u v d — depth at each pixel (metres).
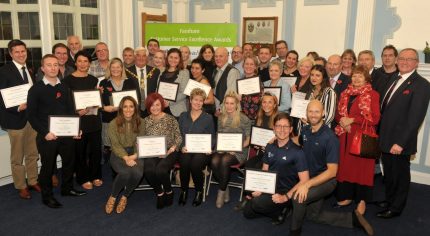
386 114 3.37
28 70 3.88
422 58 4.68
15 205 3.77
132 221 3.45
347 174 3.53
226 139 3.78
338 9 5.27
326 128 3.18
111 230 3.28
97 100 3.91
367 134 3.23
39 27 4.95
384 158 3.50
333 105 3.54
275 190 3.19
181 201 3.82
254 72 4.43
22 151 3.88
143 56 4.42
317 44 5.54
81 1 5.42
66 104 3.72
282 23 5.79
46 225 3.36
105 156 5.05
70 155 3.85
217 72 4.57
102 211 3.65
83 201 3.87
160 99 3.83
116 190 3.60
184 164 3.74
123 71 4.30
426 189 4.34
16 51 3.67
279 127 3.12
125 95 4.15
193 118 3.91
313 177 3.24
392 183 3.50
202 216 3.57
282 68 4.57
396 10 4.79
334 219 3.33
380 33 4.97
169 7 6.62
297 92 3.88
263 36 6.00
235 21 6.25
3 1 4.50
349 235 3.23
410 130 3.20
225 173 3.70
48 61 3.48
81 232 3.24
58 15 5.13
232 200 3.96
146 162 3.70
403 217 3.59
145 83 4.46
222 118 3.90
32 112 3.48
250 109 4.21
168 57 4.48
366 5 5.01
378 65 4.61
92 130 4.07
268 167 3.35
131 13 5.80
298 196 3.00
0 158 4.23
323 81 3.65
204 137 3.80
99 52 4.60
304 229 3.33
